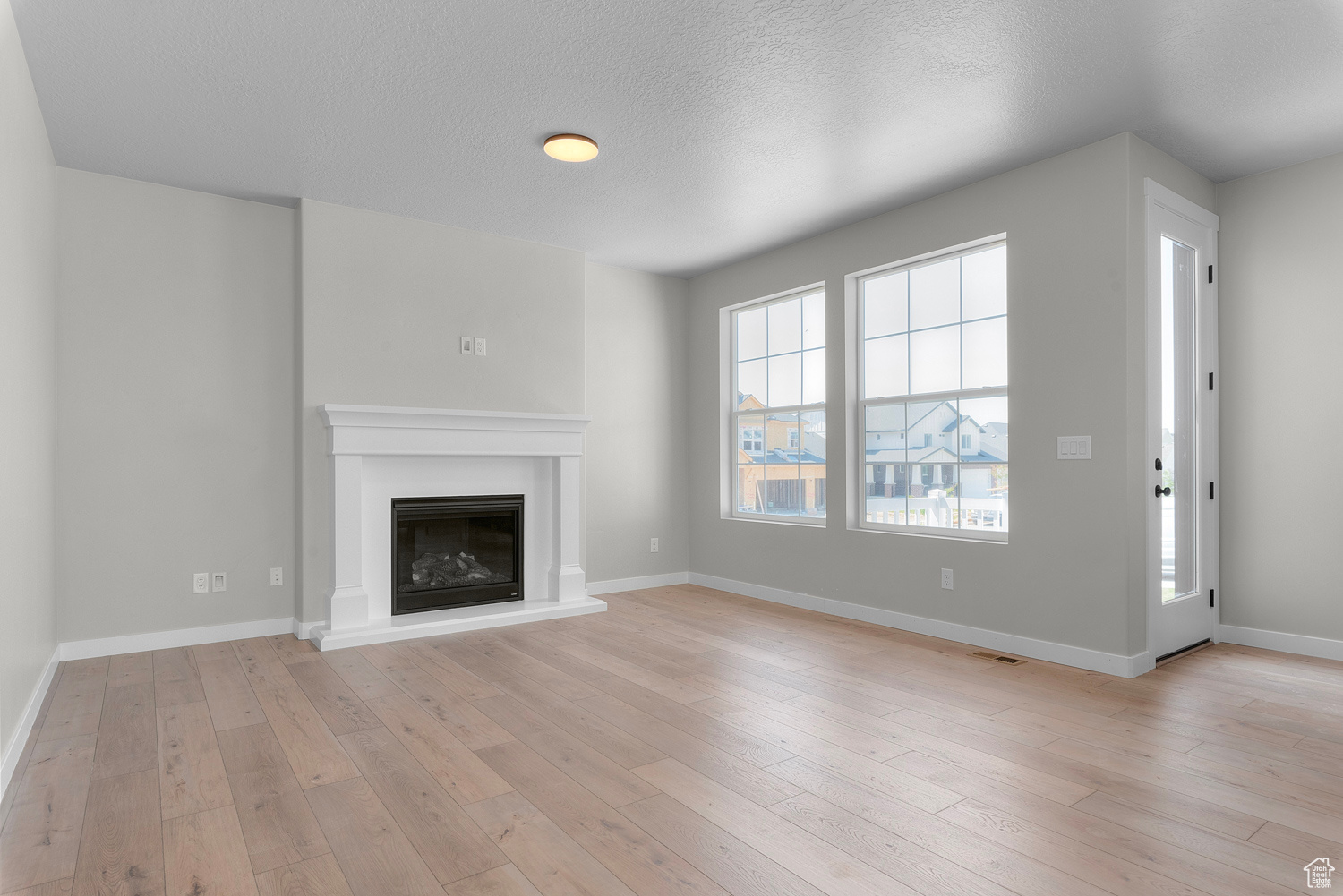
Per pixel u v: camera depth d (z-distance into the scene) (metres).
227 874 1.80
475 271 4.78
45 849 1.92
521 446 4.79
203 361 4.09
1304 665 3.53
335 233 4.27
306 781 2.31
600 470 5.62
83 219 3.78
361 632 4.03
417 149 3.54
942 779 2.31
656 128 3.33
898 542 4.39
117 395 3.86
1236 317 3.96
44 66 2.78
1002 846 1.91
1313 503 3.69
